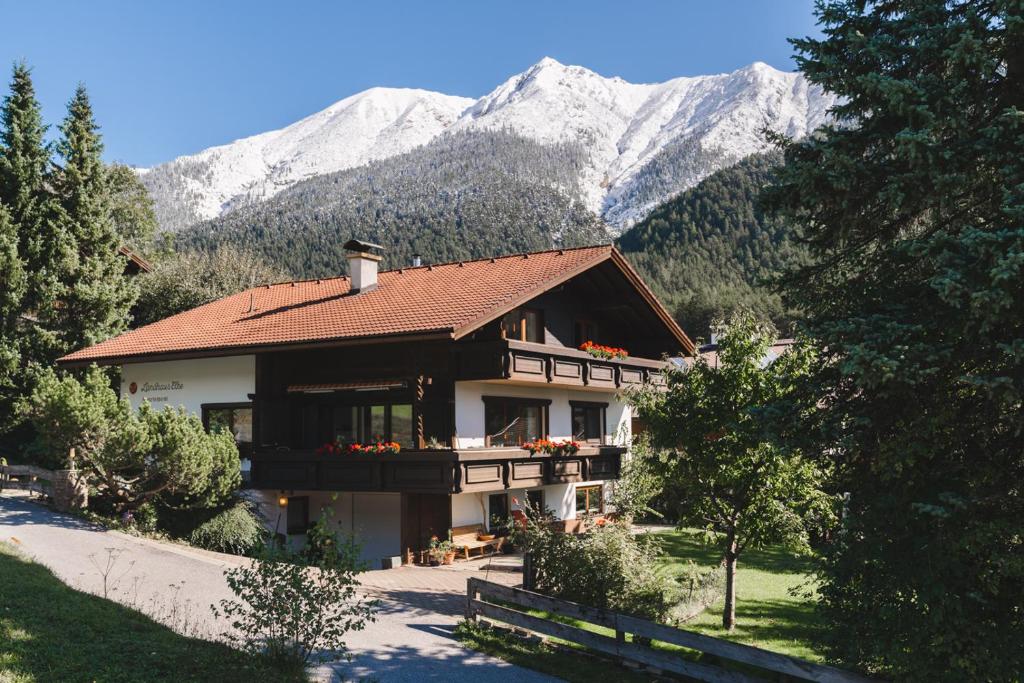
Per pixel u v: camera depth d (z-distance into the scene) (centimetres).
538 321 2331
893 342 851
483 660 1135
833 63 948
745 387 1375
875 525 894
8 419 2586
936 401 875
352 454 1947
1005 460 881
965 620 811
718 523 1480
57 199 2767
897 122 942
